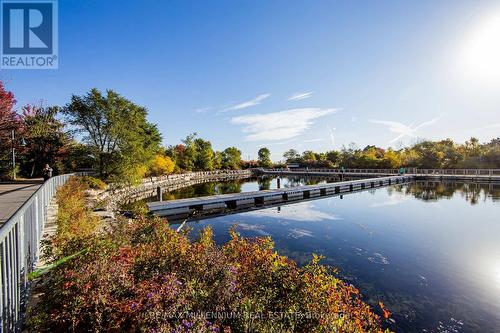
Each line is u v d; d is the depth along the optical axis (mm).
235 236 6434
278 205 19016
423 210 16688
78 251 3635
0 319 2291
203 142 59406
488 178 33969
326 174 52062
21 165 23812
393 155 53344
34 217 5105
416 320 5461
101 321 2549
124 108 25469
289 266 4293
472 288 6746
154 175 37188
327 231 11906
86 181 19172
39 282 3438
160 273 3598
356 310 4145
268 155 78562
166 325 2453
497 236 11086
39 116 26234
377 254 9078
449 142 58125
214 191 28359
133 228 6453
